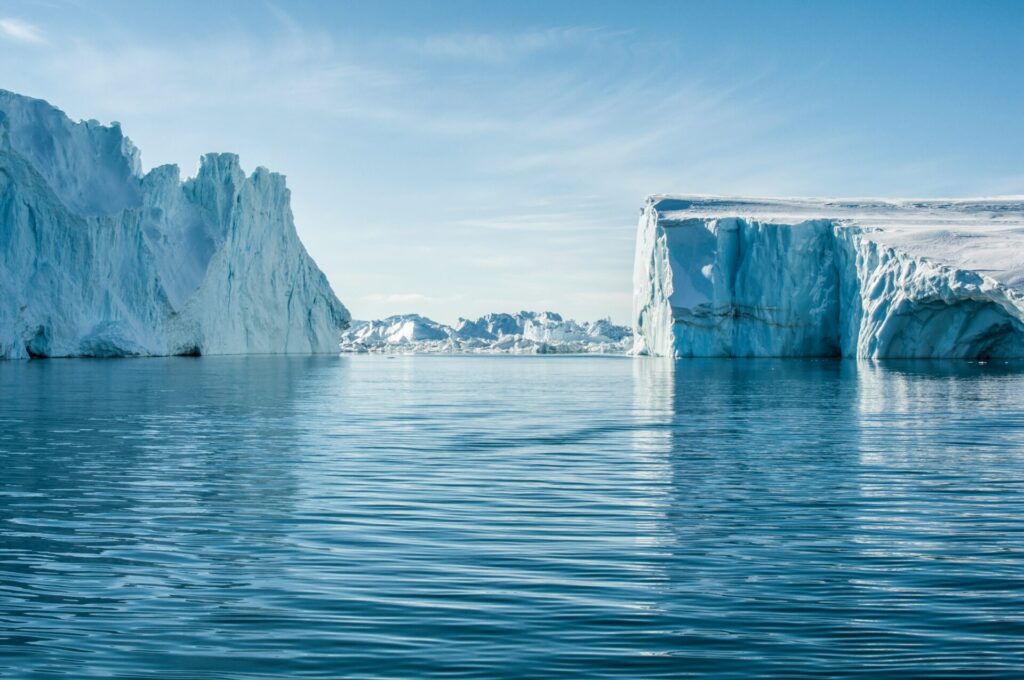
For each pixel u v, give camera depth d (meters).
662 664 7.12
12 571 9.81
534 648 7.46
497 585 9.24
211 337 88.75
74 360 69.50
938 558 10.38
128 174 79.69
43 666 7.12
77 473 16.31
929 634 7.80
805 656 7.29
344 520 12.38
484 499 13.93
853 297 78.19
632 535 11.52
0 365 60.09
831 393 37.84
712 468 17.23
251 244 95.81
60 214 72.00
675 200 97.94
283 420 26.69
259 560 10.24
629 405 33.12
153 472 16.48
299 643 7.59
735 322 85.56
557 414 29.47
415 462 18.00
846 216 88.12
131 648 7.51
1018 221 84.44
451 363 96.88
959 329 70.06
